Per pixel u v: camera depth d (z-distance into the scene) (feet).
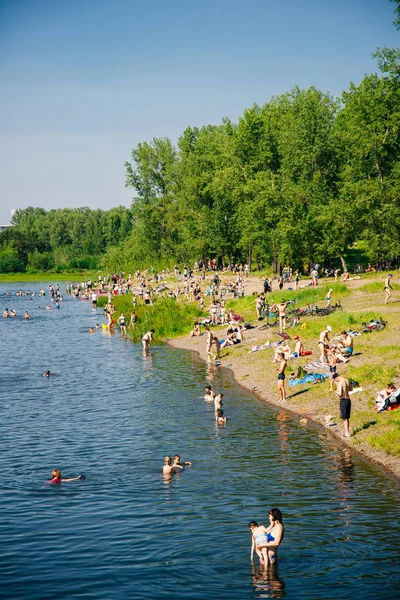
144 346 177.47
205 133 399.65
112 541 56.85
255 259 390.83
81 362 162.61
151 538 57.21
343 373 111.65
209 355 153.89
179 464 78.28
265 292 234.79
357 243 366.02
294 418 99.55
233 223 354.74
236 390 121.80
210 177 361.51
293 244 281.54
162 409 109.09
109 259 505.66
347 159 283.59
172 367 149.18
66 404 115.34
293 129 289.53
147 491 70.18
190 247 377.50
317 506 63.57
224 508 64.18
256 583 47.98
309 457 80.07
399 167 245.24
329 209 257.14
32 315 295.69
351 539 55.36
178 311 227.61
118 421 102.01
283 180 293.84
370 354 119.55
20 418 105.40
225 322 199.82
